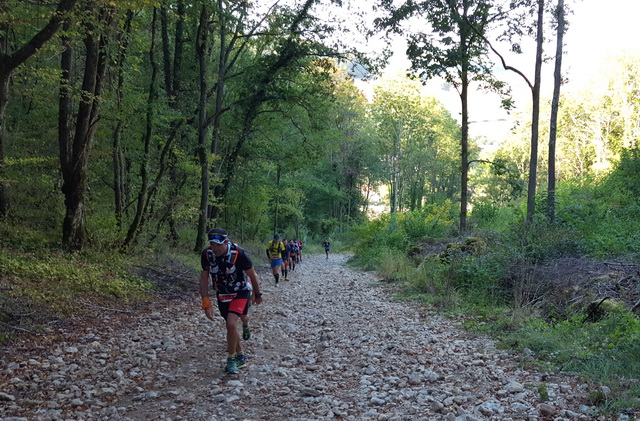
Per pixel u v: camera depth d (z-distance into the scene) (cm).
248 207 3120
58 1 931
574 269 938
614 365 531
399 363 625
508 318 851
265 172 3644
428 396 489
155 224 1736
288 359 653
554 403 457
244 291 583
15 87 1335
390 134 5647
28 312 751
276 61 2070
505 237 1234
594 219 1518
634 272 852
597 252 1072
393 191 6312
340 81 4134
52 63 1422
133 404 469
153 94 1495
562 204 1883
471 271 1132
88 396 481
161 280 1252
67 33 977
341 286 1612
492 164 2012
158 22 2016
